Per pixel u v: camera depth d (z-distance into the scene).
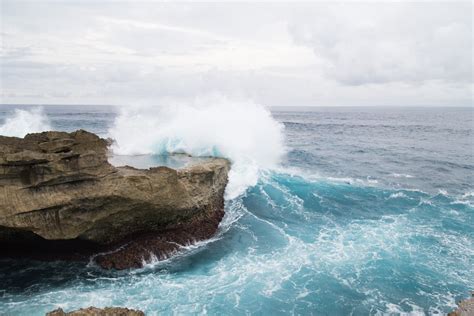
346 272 14.77
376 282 14.12
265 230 18.42
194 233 16.94
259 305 12.64
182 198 16.16
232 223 18.98
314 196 22.97
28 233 13.64
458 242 17.42
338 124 81.00
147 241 15.66
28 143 13.66
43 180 13.36
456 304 12.89
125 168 16.06
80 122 71.12
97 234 14.48
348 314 12.36
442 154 39.38
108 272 14.16
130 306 12.28
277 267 15.05
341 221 19.70
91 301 12.41
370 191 24.30
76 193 13.77
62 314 9.55
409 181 27.53
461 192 24.95
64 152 13.77
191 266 14.95
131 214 14.95
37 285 13.13
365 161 34.75
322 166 31.75
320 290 13.56
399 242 17.33
